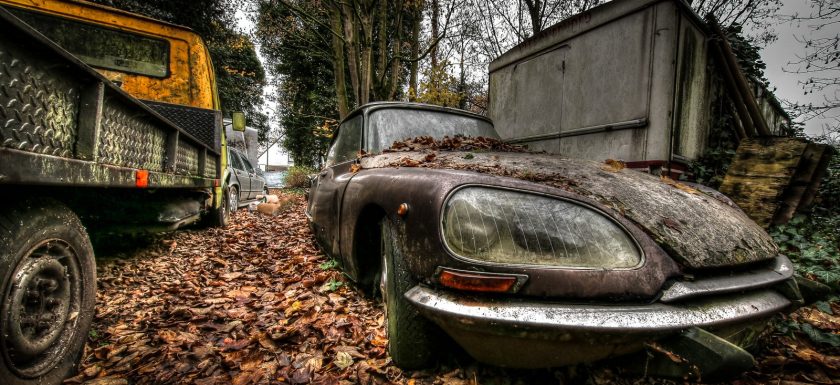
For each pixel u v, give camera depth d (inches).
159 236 189.2
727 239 60.0
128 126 79.7
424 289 56.6
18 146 46.3
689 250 54.1
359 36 325.4
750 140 150.2
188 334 84.9
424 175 65.3
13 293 49.9
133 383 66.6
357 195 84.7
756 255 60.4
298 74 712.4
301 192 584.4
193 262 151.8
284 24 403.5
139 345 80.0
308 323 88.7
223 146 235.1
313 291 111.9
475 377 62.9
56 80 54.6
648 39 148.7
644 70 149.7
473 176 59.4
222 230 220.4
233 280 130.3
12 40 45.0
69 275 63.2
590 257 51.6
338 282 112.7
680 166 151.4
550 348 49.1
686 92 150.6
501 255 50.9
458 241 52.7
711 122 171.9
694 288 51.0
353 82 307.4
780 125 300.7
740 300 54.2
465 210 54.6
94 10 159.8
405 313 63.7
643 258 52.2
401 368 66.9
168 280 128.3
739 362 43.6
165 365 72.2
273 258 159.8
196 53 181.6
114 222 120.0
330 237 108.2
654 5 147.1
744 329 54.9
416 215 59.6
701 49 160.6
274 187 714.8
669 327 47.2
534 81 203.5
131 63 169.0
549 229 53.1
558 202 56.6
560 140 187.0
